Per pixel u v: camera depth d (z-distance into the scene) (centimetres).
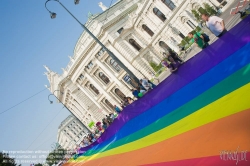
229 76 569
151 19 3694
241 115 414
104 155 1182
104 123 1992
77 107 5484
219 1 3003
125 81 3962
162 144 624
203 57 662
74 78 4625
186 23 3388
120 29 3994
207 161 387
